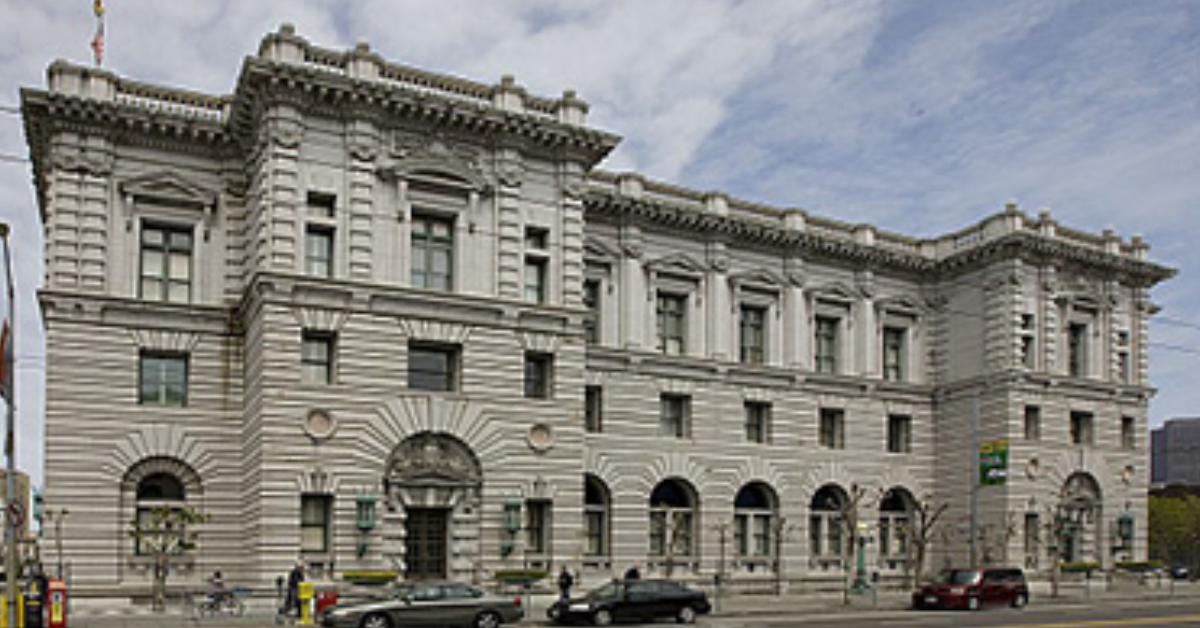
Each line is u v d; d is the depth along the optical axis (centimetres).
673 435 5922
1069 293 6762
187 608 4375
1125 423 7031
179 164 4862
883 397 6606
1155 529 13112
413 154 4816
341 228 4647
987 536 6381
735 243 6203
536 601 4756
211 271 4856
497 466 4812
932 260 6819
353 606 3750
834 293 6525
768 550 6119
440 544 4728
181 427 4712
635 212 5834
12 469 3391
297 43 4609
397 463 4634
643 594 4288
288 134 4569
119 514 4559
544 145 5109
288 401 4444
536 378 5062
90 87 4678
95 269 4612
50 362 4506
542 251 5084
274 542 4350
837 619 4469
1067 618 4472
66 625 3728
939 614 4794
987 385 6506
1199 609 5078
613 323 5759
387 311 4675
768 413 6197
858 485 6412
